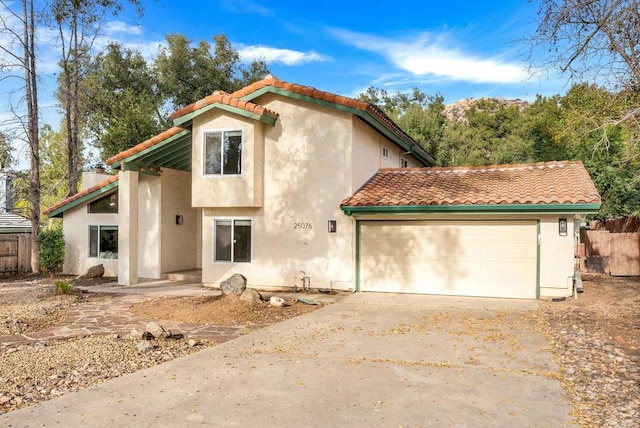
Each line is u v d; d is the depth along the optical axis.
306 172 15.52
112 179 19.83
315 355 7.76
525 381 6.36
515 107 52.97
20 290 15.75
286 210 15.75
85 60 26.62
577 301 12.97
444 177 16.61
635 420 5.00
